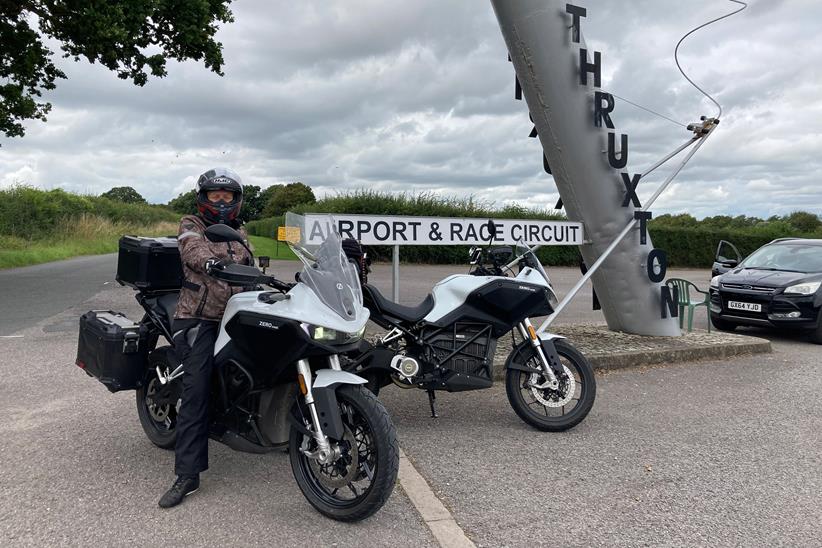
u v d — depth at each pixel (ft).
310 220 20.75
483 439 15.28
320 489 11.21
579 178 25.14
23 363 21.79
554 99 24.00
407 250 79.61
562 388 15.71
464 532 10.54
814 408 18.54
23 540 9.97
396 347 15.57
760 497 12.21
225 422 11.99
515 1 23.08
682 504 11.82
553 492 12.25
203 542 10.02
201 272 11.64
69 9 45.91
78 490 11.88
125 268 14.14
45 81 55.57
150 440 14.32
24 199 99.81
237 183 12.18
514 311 15.30
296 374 11.28
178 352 12.33
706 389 20.57
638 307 27.02
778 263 34.53
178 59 53.26
